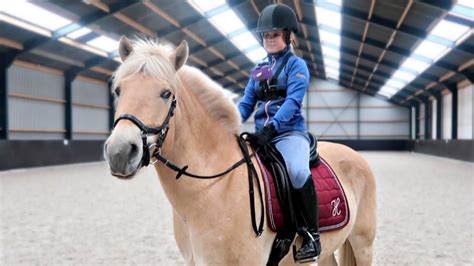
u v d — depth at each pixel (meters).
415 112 27.17
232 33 16.80
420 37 13.20
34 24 12.05
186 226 1.80
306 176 1.90
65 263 3.61
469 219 5.45
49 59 14.53
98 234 4.61
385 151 27.72
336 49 19.12
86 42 14.41
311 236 1.91
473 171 12.52
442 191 8.09
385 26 13.25
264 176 1.90
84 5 11.39
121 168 1.41
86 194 7.66
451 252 3.97
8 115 13.21
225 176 1.78
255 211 1.78
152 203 6.65
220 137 1.86
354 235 2.45
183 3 12.64
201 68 20.39
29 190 8.16
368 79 24.58
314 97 28.59
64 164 15.26
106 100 19.27
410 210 6.08
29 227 4.94
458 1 10.15
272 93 2.11
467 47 13.07
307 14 15.08
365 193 2.47
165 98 1.57
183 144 1.73
